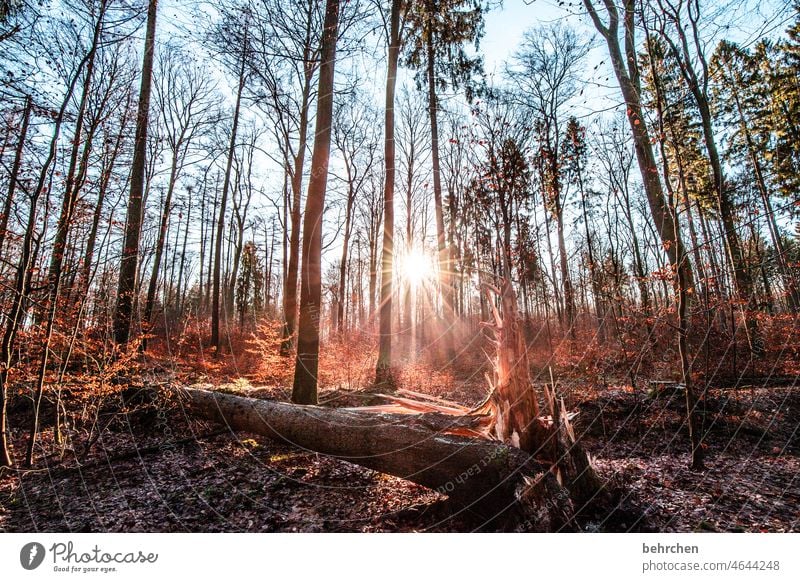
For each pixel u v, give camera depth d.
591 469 3.28
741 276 9.02
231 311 21.00
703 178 11.23
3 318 4.40
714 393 6.47
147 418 5.68
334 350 10.36
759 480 3.91
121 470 4.34
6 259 4.15
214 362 10.28
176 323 12.78
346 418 4.20
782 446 4.94
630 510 3.09
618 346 9.52
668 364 8.18
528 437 3.52
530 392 3.70
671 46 4.88
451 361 12.16
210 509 3.52
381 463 3.83
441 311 15.84
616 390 7.55
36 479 4.10
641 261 19.05
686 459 4.66
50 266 4.64
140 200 7.49
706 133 8.08
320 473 4.32
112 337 6.02
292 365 8.81
